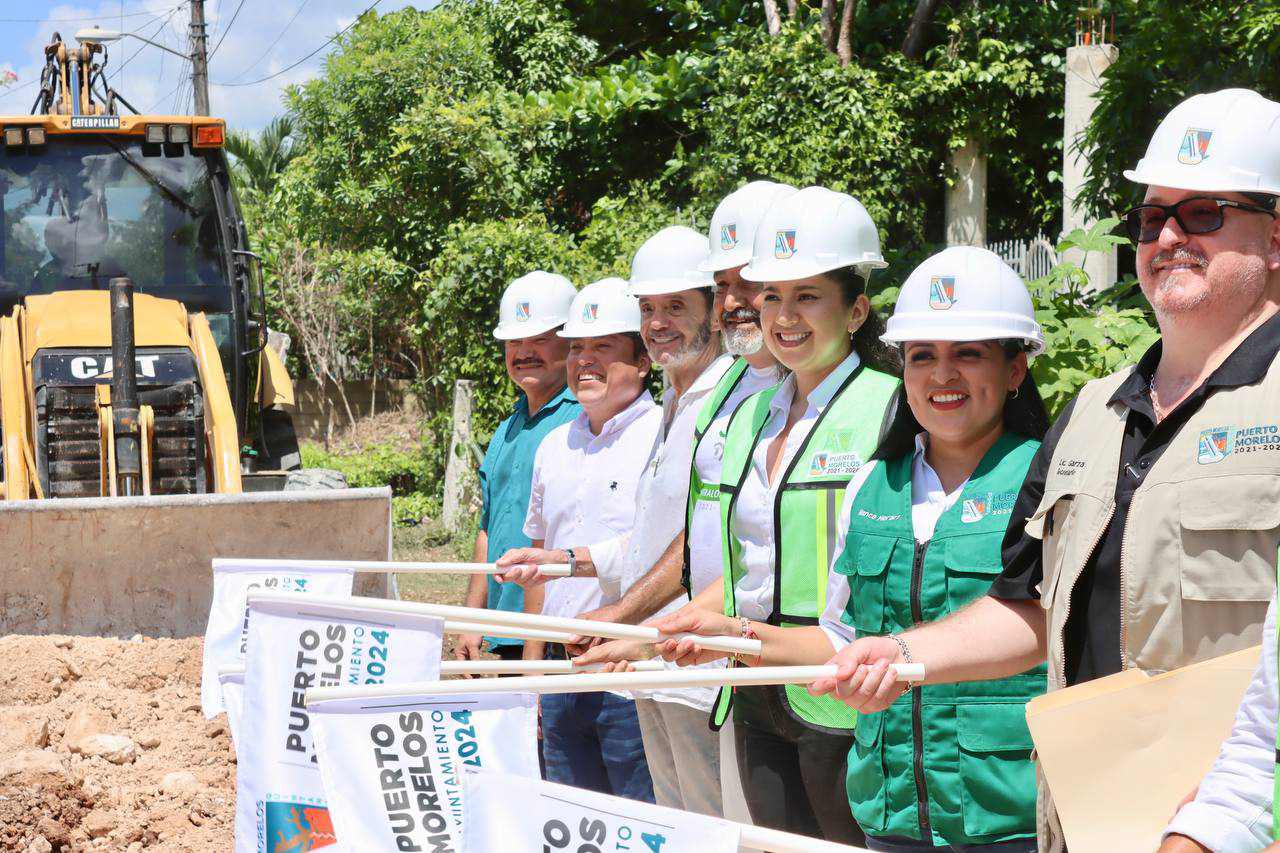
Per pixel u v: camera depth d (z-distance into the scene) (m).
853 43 14.09
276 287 18.00
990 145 13.96
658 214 12.60
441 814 2.64
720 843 2.08
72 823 4.08
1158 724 2.03
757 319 3.63
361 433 18.06
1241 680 1.98
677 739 3.77
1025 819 2.61
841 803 3.12
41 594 5.92
